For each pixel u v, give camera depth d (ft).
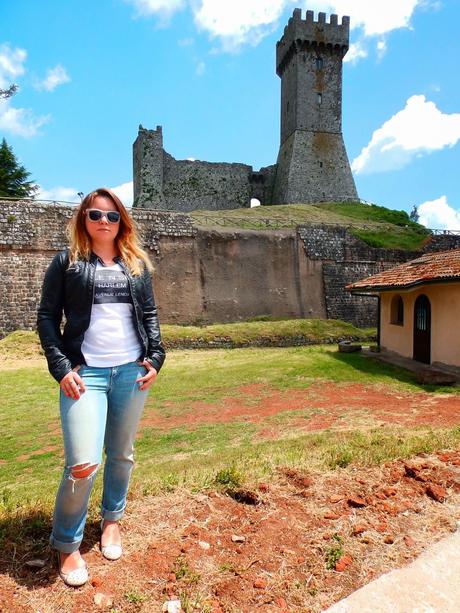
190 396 36.76
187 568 8.48
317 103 139.85
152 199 132.67
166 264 79.61
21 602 7.47
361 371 43.04
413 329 47.09
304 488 12.19
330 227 92.22
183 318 78.48
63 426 7.83
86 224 8.31
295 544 9.45
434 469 13.47
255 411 31.86
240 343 65.72
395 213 124.36
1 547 8.96
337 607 7.61
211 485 12.25
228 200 145.07
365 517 10.61
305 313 85.97
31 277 67.82
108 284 8.21
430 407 30.60
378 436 20.33
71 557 8.18
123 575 8.25
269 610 7.55
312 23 137.39
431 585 8.18
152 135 134.00
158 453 23.41
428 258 51.42
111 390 8.34
